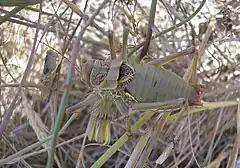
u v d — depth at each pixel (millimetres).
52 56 223
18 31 292
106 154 207
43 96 246
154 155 296
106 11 322
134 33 221
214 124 293
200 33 290
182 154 275
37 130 234
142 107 171
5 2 171
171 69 310
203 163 271
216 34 286
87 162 314
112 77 163
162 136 235
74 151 312
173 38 292
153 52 298
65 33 249
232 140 293
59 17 240
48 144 231
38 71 296
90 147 322
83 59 333
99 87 166
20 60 299
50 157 141
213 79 310
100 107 173
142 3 308
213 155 295
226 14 270
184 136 265
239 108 232
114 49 169
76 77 320
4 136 272
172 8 250
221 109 272
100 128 175
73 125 323
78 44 139
